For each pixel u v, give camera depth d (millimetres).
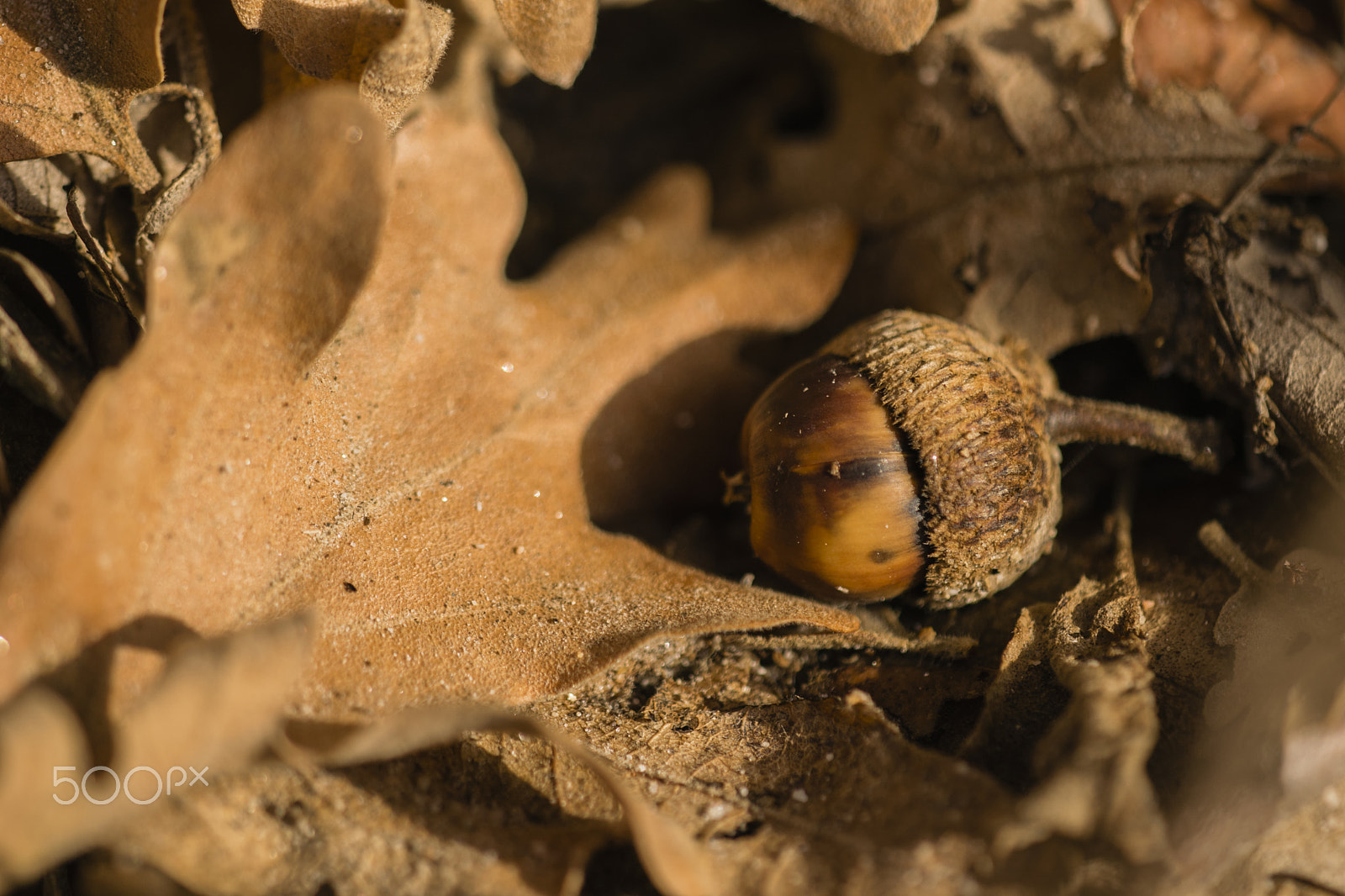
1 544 191
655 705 206
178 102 213
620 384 220
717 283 226
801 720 204
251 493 201
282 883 195
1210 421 214
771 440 209
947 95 223
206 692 191
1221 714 202
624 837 198
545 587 208
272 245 198
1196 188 215
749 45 240
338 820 197
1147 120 217
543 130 239
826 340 225
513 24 209
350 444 207
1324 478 211
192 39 213
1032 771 199
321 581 203
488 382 215
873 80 228
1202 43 219
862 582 208
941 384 208
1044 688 205
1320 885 198
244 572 201
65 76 209
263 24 207
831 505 207
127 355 208
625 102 240
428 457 210
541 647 205
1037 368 215
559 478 214
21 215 209
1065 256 218
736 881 197
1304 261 213
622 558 211
